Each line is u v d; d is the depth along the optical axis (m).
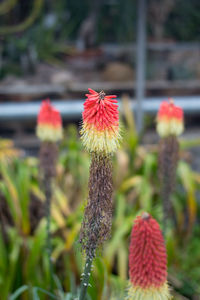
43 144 2.41
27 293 2.75
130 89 4.91
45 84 5.09
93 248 1.16
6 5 5.84
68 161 3.77
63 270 3.17
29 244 3.06
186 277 3.40
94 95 1.09
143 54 4.12
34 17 5.86
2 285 2.73
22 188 3.30
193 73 5.07
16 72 5.76
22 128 4.70
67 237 3.16
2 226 3.14
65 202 3.40
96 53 5.59
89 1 5.57
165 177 2.38
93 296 2.20
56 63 5.91
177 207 3.73
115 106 1.09
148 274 1.25
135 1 5.12
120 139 1.15
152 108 4.30
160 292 1.27
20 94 4.72
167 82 4.95
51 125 2.37
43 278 2.99
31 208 3.49
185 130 4.91
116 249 3.03
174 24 5.30
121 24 5.35
